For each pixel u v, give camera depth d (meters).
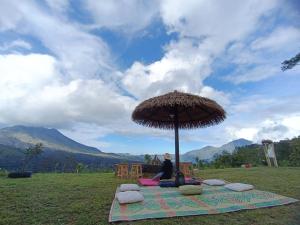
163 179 8.41
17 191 6.43
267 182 7.47
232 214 4.30
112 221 4.02
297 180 7.78
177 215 4.22
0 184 7.65
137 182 8.80
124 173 10.28
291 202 4.91
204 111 9.06
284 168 12.63
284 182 7.40
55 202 5.29
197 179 8.77
